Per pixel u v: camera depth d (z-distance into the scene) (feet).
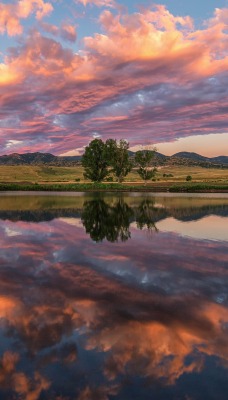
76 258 34.88
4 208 100.22
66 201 133.28
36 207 104.17
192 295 23.09
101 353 14.83
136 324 18.07
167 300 22.07
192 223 65.31
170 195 188.44
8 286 25.12
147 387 12.44
